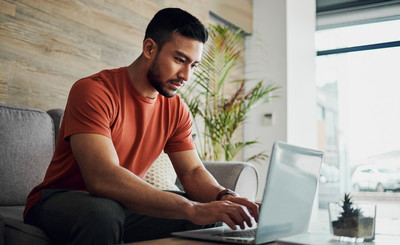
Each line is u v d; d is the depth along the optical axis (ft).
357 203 2.88
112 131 3.95
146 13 9.18
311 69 14.62
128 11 8.62
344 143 16.26
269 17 13.61
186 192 4.46
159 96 4.54
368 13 15.81
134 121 4.18
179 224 3.82
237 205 3.09
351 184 16.07
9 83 6.16
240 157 13.37
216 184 4.30
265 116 13.25
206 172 4.52
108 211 2.91
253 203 3.57
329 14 16.47
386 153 15.76
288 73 13.12
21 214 4.27
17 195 4.96
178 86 4.11
